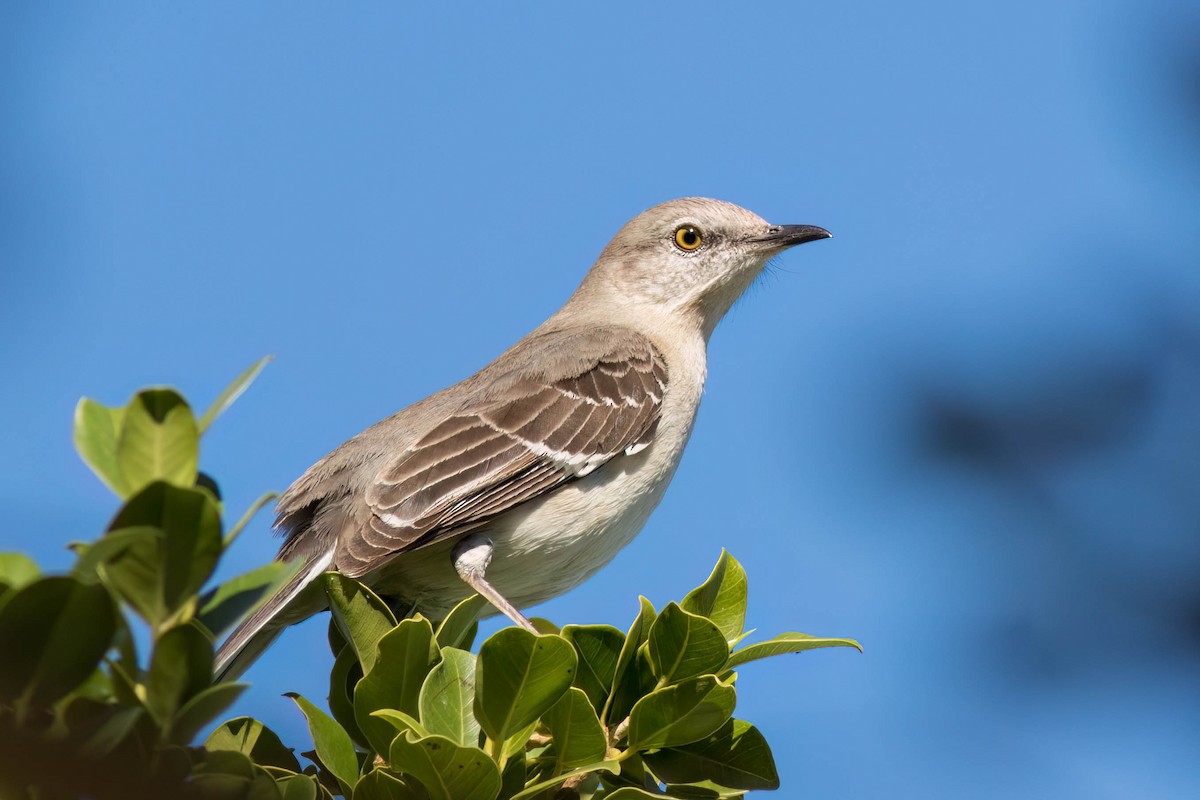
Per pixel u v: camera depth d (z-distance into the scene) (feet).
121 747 15.84
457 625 24.80
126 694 16.24
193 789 16.35
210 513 15.58
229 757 17.37
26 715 15.29
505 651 21.56
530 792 21.86
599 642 24.48
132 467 15.92
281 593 32.37
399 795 21.21
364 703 22.81
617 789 22.82
